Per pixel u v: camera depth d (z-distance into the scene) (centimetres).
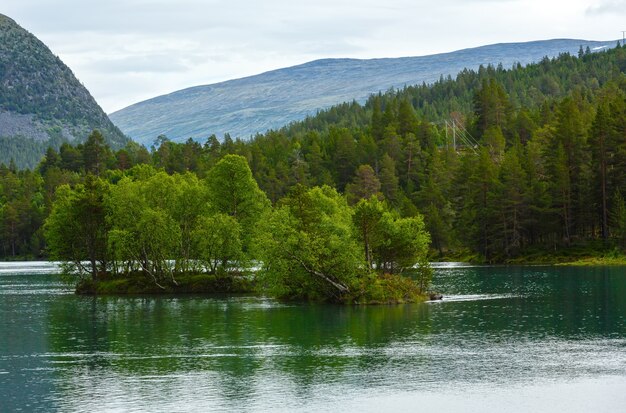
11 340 7194
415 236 10331
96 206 12512
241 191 13100
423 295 10138
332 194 15788
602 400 4809
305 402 4812
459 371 5606
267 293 11506
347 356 6184
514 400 4825
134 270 12850
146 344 6881
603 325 7606
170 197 12600
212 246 11869
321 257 9888
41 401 4891
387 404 4756
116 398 4944
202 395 5000
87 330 7794
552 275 13488
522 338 6931
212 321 8319
